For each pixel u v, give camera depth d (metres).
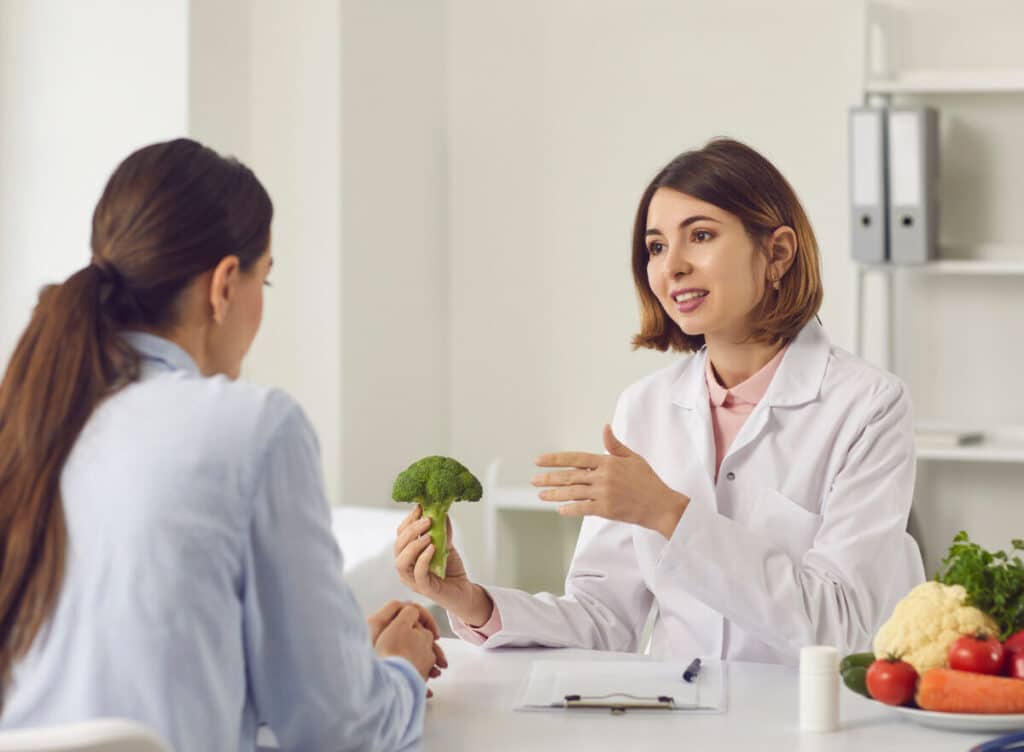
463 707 1.54
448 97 4.55
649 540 1.93
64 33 3.89
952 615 1.43
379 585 3.27
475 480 1.70
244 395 1.23
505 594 1.84
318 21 4.06
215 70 3.92
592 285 4.39
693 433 1.95
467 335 4.56
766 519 1.85
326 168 4.07
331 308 4.08
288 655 1.22
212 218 1.27
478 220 4.53
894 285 3.95
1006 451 3.52
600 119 4.35
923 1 3.90
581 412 4.43
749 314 1.89
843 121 4.05
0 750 0.98
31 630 1.15
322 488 1.26
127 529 1.15
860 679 1.49
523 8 4.43
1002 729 1.38
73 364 1.20
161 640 1.14
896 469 1.80
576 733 1.43
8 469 1.18
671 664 1.72
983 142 3.84
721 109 4.20
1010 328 3.85
